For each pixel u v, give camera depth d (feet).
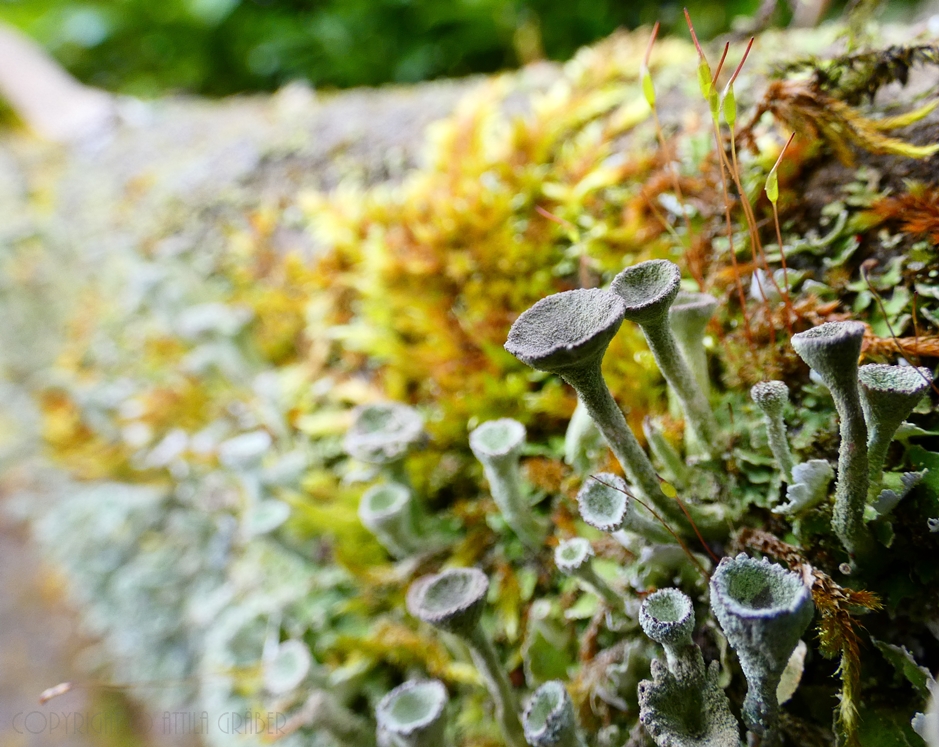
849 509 0.15
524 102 0.28
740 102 0.22
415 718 0.17
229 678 0.24
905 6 0.25
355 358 0.27
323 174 0.31
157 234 0.36
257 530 0.23
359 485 0.24
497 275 0.23
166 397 0.32
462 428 0.23
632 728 0.17
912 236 0.18
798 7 0.25
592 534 0.20
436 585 0.17
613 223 0.22
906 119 0.18
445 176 0.25
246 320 0.28
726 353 0.19
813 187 0.19
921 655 0.16
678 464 0.18
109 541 0.33
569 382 0.15
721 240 0.20
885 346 0.17
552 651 0.19
